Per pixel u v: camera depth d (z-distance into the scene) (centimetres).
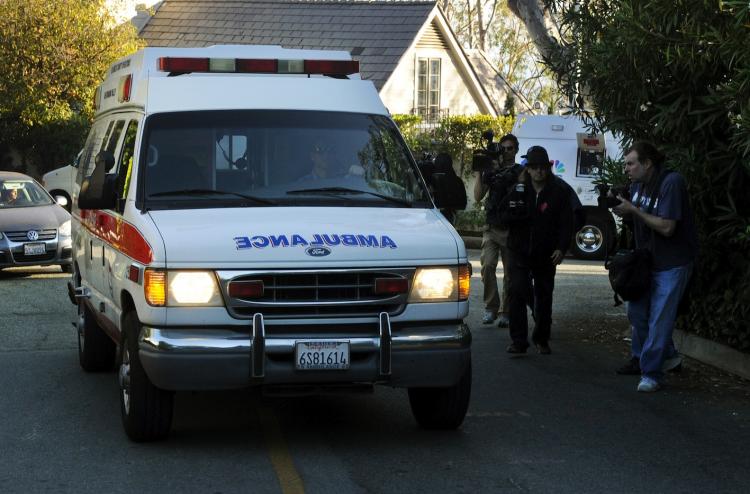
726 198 2031
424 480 1313
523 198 2077
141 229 1430
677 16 1789
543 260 2103
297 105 1631
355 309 1398
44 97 5847
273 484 1291
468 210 5322
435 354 1407
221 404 1728
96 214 1811
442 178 1633
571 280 3469
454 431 1561
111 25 6181
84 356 1950
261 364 1356
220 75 1661
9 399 1756
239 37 7762
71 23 5875
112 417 1631
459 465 1380
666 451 1459
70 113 5950
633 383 1902
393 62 7338
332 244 1392
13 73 5822
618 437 1531
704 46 1808
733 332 2011
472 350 2200
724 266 2073
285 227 1418
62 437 1509
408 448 1462
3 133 5925
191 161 1551
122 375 1504
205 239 1376
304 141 1593
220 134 1572
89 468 1356
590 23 2216
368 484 1295
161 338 1359
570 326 2520
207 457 1406
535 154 2061
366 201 1552
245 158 1566
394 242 1416
